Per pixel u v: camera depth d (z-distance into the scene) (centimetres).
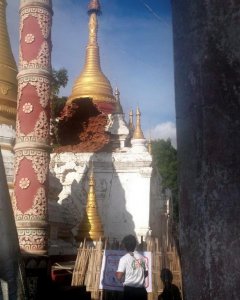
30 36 1502
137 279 884
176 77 258
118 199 2345
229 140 221
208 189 224
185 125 245
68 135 2567
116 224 2303
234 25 226
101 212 2317
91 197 1928
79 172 2353
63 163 2409
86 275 1305
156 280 1259
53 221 1822
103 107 3275
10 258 408
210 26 236
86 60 3519
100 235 1847
